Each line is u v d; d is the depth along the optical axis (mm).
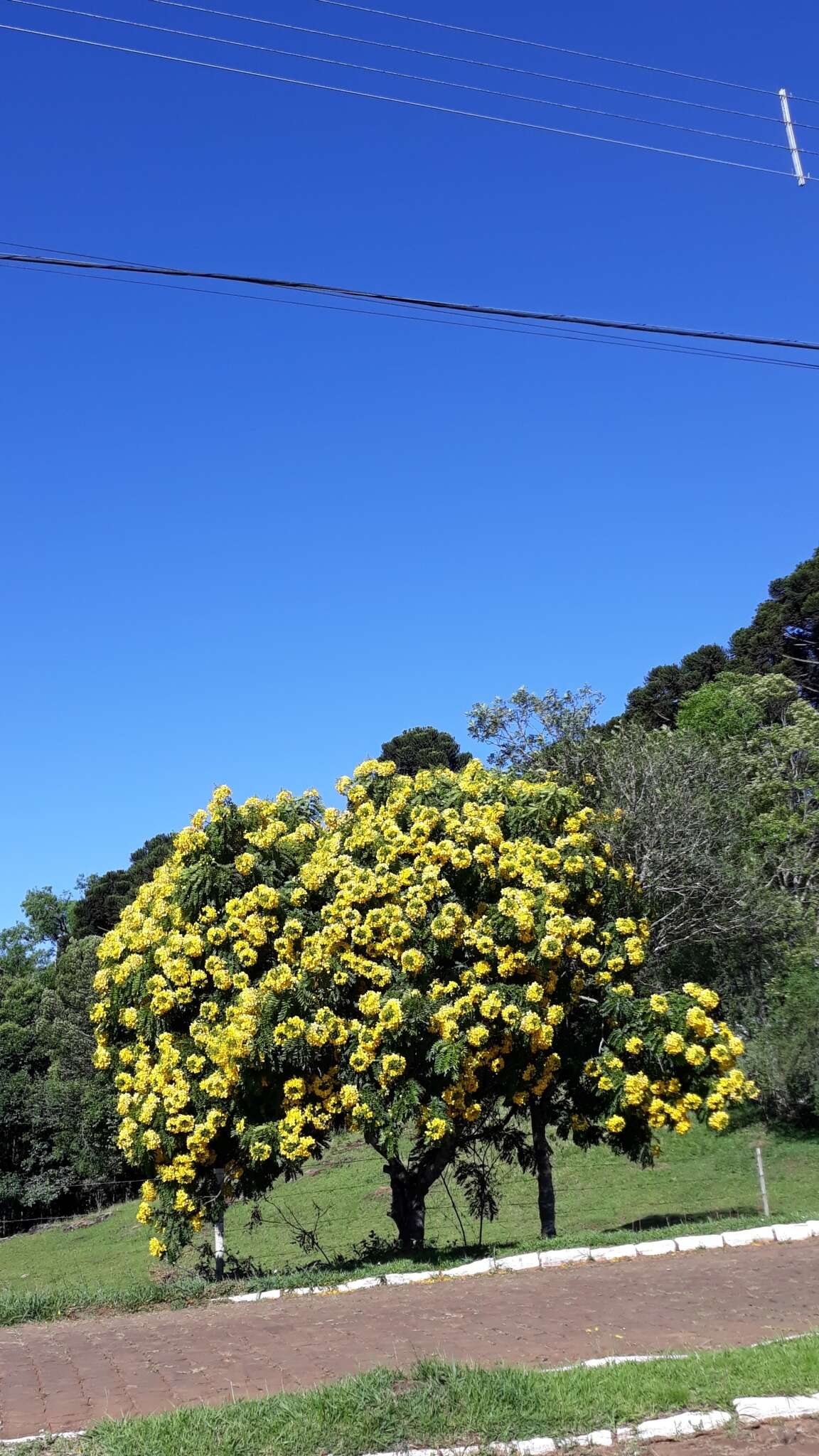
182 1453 5098
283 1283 10242
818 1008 19844
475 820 13805
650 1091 12961
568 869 13680
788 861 23719
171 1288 10453
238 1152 12289
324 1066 12219
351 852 13625
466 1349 6938
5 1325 9570
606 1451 5160
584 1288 8750
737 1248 10289
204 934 13055
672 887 21047
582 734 23469
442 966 12727
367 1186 22891
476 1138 14125
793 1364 5961
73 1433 5539
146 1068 12516
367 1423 5367
